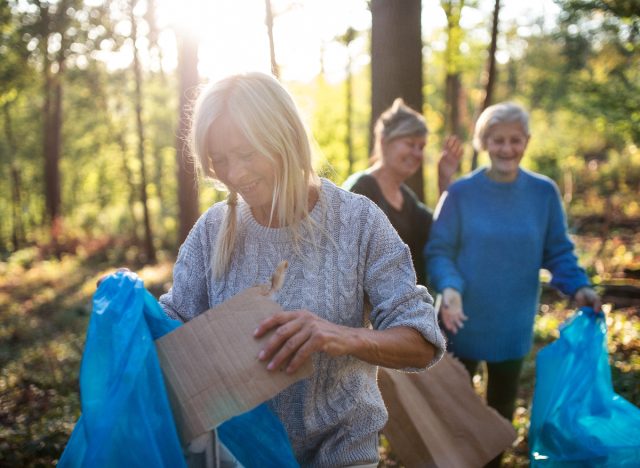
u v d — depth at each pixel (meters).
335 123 23.80
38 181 35.47
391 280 1.71
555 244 3.48
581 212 16.95
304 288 1.69
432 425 2.62
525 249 3.40
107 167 33.88
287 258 1.71
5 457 4.34
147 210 22.69
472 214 3.44
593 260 11.00
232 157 1.60
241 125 1.55
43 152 30.34
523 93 29.77
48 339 10.02
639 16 10.59
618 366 5.27
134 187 26.47
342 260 1.71
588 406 2.68
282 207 1.64
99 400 1.47
